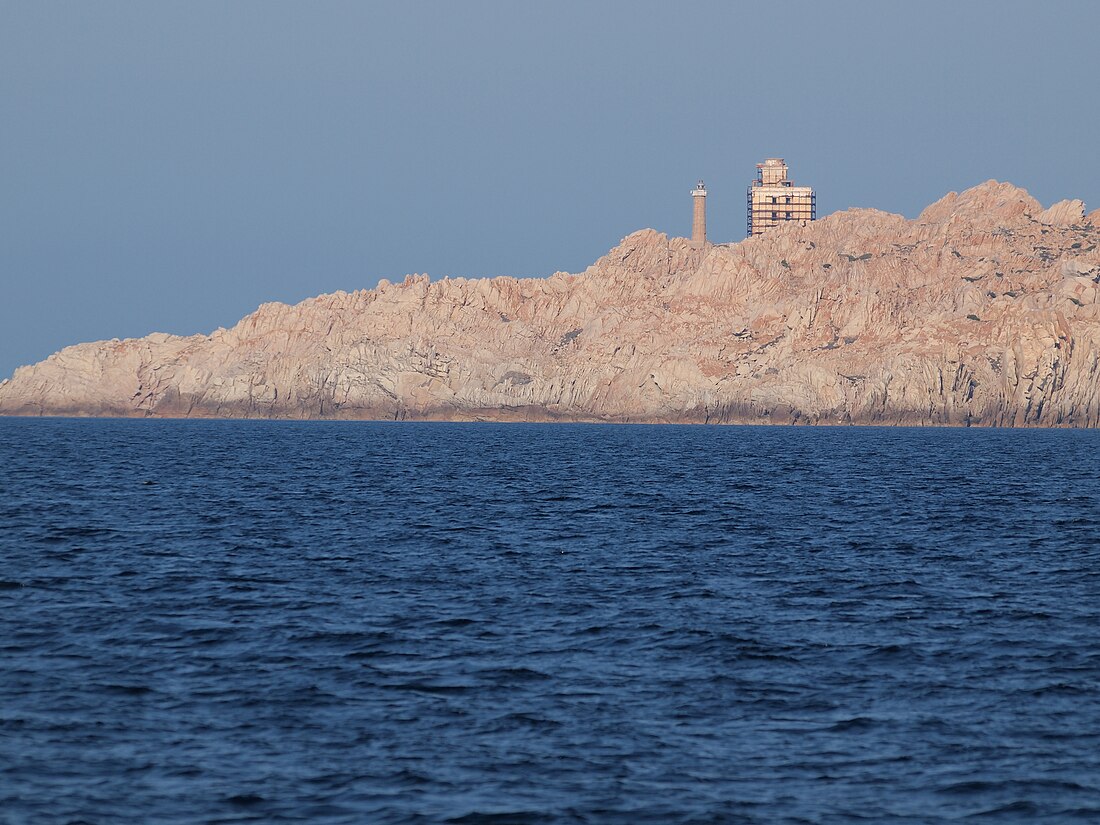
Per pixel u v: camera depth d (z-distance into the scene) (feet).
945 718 405.59
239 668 462.19
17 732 380.58
